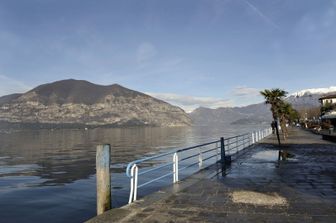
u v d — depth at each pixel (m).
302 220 6.99
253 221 6.95
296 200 8.77
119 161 50.62
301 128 79.94
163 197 9.22
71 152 74.81
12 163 52.91
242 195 9.41
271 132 52.72
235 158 19.50
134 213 7.62
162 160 47.56
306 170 14.43
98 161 7.82
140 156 59.69
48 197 24.86
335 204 8.32
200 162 15.21
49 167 46.75
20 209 20.98
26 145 104.12
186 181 11.92
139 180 28.03
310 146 27.22
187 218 7.21
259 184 11.25
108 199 7.86
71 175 37.84
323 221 6.91
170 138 138.25
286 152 22.61
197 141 111.31
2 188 29.58
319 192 9.81
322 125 59.91
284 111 38.62
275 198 9.01
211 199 9.01
